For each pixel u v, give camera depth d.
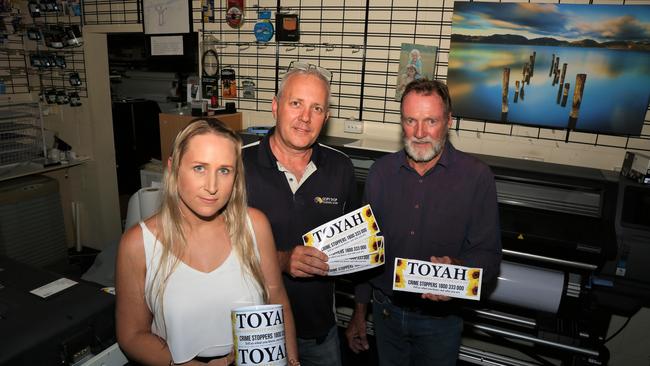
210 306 1.09
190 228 1.11
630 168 1.88
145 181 2.86
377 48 2.45
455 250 1.60
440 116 1.47
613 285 1.68
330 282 1.64
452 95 2.30
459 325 1.69
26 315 1.05
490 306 2.31
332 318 1.69
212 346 1.11
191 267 1.09
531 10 2.05
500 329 2.00
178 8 2.95
